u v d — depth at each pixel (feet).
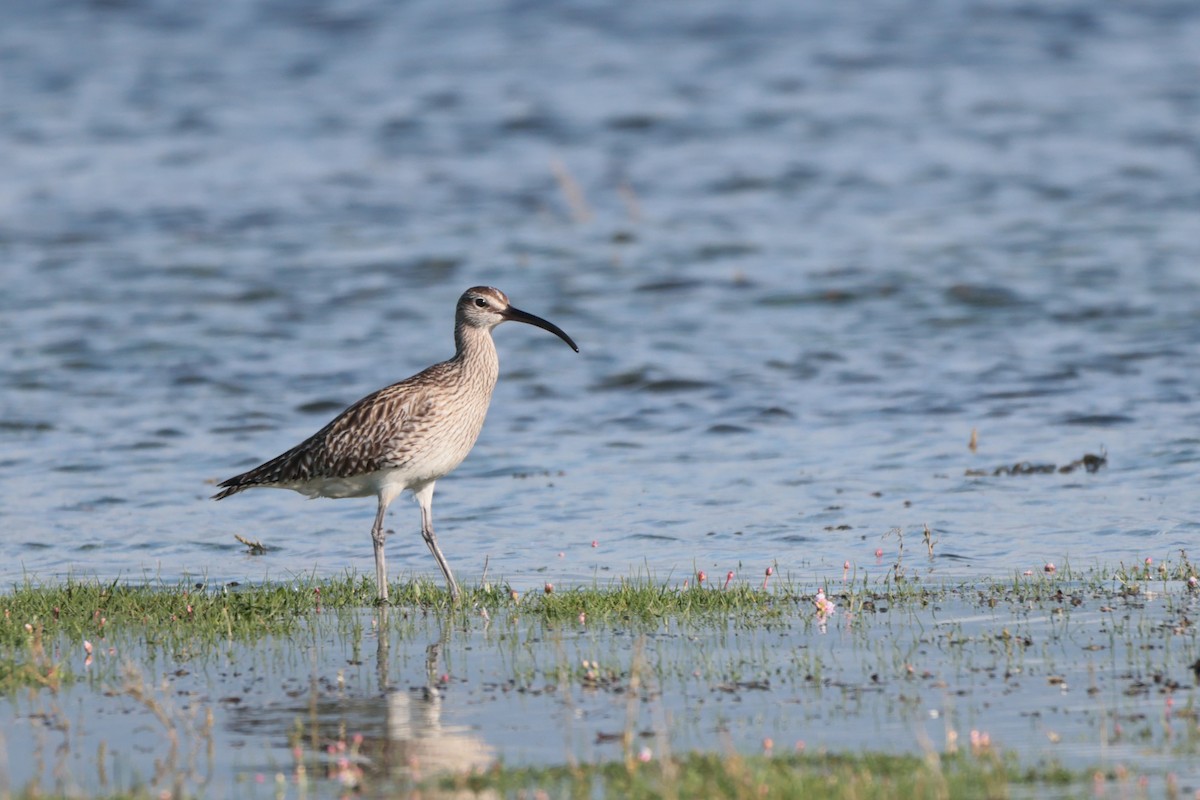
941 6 193.98
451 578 44.14
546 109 154.71
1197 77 158.92
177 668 36.11
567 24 191.31
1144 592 41.42
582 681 34.55
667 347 85.87
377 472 44.39
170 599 42.14
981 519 52.47
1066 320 87.56
